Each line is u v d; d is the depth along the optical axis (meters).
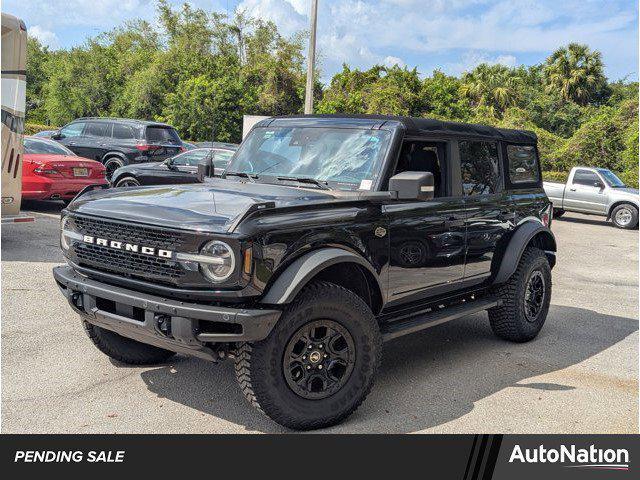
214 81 36.88
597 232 17.36
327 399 3.89
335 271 4.14
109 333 4.64
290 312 3.66
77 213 4.01
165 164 10.81
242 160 5.17
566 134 61.12
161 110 40.03
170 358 5.06
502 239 5.62
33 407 4.07
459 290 5.35
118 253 3.80
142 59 44.84
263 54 45.75
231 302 3.54
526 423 4.22
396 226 4.40
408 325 4.57
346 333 3.92
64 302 6.36
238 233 3.44
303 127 5.00
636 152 30.70
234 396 4.38
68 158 11.66
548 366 5.43
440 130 5.00
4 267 7.67
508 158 5.87
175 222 3.57
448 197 5.04
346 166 4.61
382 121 4.70
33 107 53.97
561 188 19.80
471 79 63.41
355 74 40.53
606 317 7.38
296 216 3.74
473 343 6.01
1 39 8.05
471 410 4.38
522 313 5.91
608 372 5.34
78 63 44.06
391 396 4.55
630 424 4.29
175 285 3.57
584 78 64.62
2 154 8.16
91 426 3.87
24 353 4.96
